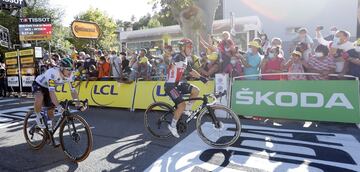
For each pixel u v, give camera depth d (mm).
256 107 5570
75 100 3705
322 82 5105
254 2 16562
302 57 5969
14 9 13359
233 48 6250
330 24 15211
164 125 4508
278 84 5418
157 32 18078
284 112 5340
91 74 8125
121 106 7094
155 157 3721
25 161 3713
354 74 5418
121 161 3621
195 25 9156
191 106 4289
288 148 3920
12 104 8625
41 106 3984
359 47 5516
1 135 5004
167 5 9711
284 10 15961
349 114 4910
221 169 3283
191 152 3850
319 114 5098
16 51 10617
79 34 12844
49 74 3695
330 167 3270
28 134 4324
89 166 3496
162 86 6527
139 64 7688
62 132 3773
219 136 4168
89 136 3525
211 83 5941
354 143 4082
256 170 3236
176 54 4148
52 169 3438
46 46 24797
